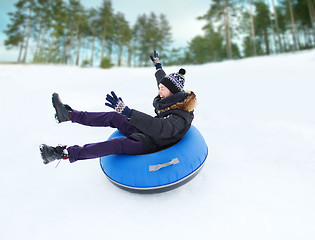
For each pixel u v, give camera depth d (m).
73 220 1.47
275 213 1.52
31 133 2.94
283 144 2.46
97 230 1.39
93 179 1.91
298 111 3.46
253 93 4.75
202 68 11.92
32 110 3.93
